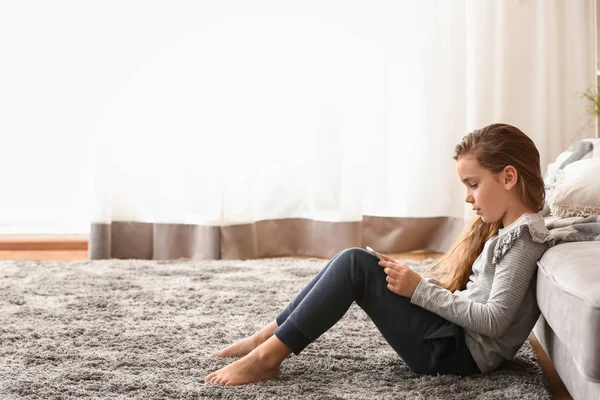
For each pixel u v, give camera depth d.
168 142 3.74
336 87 3.79
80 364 1.86
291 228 3.92
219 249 3.70
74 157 4.03
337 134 3.79
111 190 3.73
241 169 3.73
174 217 3.75
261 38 3.79
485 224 1.80
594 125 3.76
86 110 3.99
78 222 4.08
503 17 3.73
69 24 3.93
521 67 3.76
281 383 1.70
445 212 3.86
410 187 3.87
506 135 1.69
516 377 1.73
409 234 3.89
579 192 1.98
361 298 1.72
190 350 1.99
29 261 3.42
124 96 3.75
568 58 3.77
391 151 3.87
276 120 3.84
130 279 3.02
